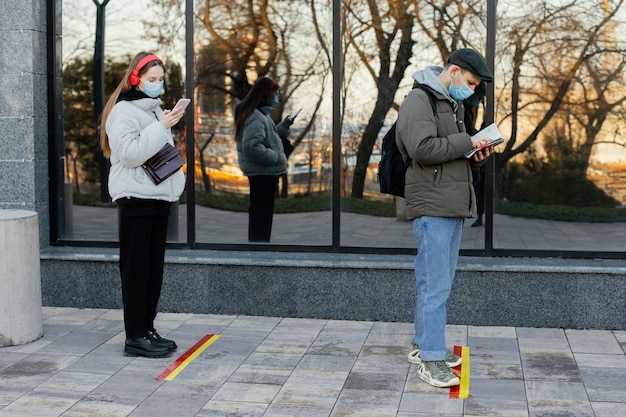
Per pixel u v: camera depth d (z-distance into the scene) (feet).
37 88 20.17
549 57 19.10
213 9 20.25
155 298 16.81
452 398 14.06
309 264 18.80
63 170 20.86
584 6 18.93
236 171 20.30
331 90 19.72
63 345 17.19
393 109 19.66
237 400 14.06
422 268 14.88
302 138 19.97
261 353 16.56
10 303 17.04
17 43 19.86
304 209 20.03
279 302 19.12
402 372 15.39
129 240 16.30
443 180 14.47
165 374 15.35
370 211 19.69
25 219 17.22
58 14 20.62
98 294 19.90
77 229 20.97
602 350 16.49
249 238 20.31
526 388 14.49
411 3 19.49
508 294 18.13
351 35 19.72
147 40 20.52
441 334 14.82
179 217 20.54
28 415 13.44
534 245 19.13
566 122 19.07
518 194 19.12
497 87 19.24
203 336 17.71
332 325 18.45
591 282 17.81
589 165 19.02
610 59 18.92
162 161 15.96
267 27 20.04
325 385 14.74
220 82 20.29
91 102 20.81
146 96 16.20
